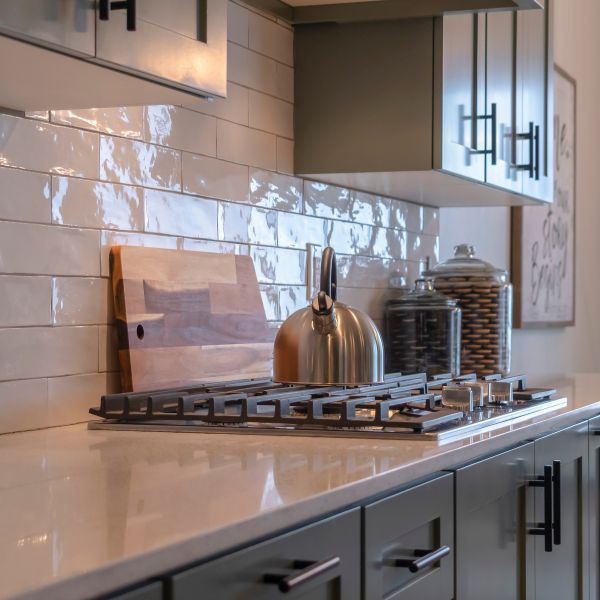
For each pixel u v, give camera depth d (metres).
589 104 5.43
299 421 1.80
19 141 1.90
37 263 1.94
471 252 3.44
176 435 1.79
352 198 3.09
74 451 1.61
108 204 2.11
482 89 2.91
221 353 2.37
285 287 2.73
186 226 2.35
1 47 1.47
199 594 1.05
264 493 1.25
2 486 1.29
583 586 2.50
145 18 1.63
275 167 2.69
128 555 0.95
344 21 2.70
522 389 2.47
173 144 2.31
